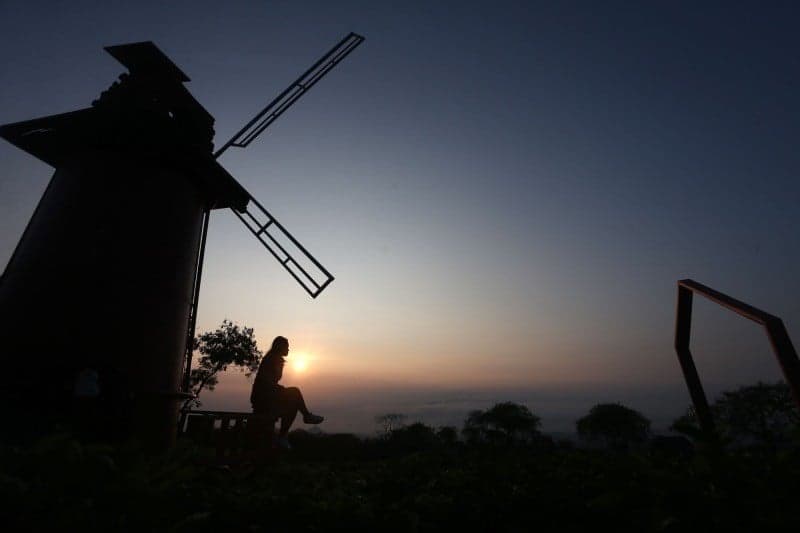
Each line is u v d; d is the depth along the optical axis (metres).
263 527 2.98
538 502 3.90
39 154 8.34
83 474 2.62
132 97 7.91
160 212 8.01
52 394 6.16
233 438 6.48
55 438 2.76
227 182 9.62
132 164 7.86
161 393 7.01
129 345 7.18
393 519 3.20
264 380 7.57
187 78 8.85
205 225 10.09
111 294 7.15
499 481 4.87
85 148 7.86
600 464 4.71
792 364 2.41
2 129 7.68
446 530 3.57
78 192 7.51
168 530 2.52
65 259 7.08
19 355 6.50
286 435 7.37
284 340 8.01
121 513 2.53
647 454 4.04
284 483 5.08
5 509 2.25
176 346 8.11
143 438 6.71
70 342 6.70
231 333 33.81
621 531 3.00
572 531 3.26
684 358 3.46
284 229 10.69
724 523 2.41
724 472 2.71
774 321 2.56
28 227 7.69
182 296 8.33
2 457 2.71
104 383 6.43
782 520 2.30
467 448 7.95
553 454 6.80
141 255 7.61
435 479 5.11
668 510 2.62
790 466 2.66
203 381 32.88
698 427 3.09
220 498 3.34
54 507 2.38
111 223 7.45
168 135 8.03
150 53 8.18
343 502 3.50
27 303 6.80
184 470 3.03
